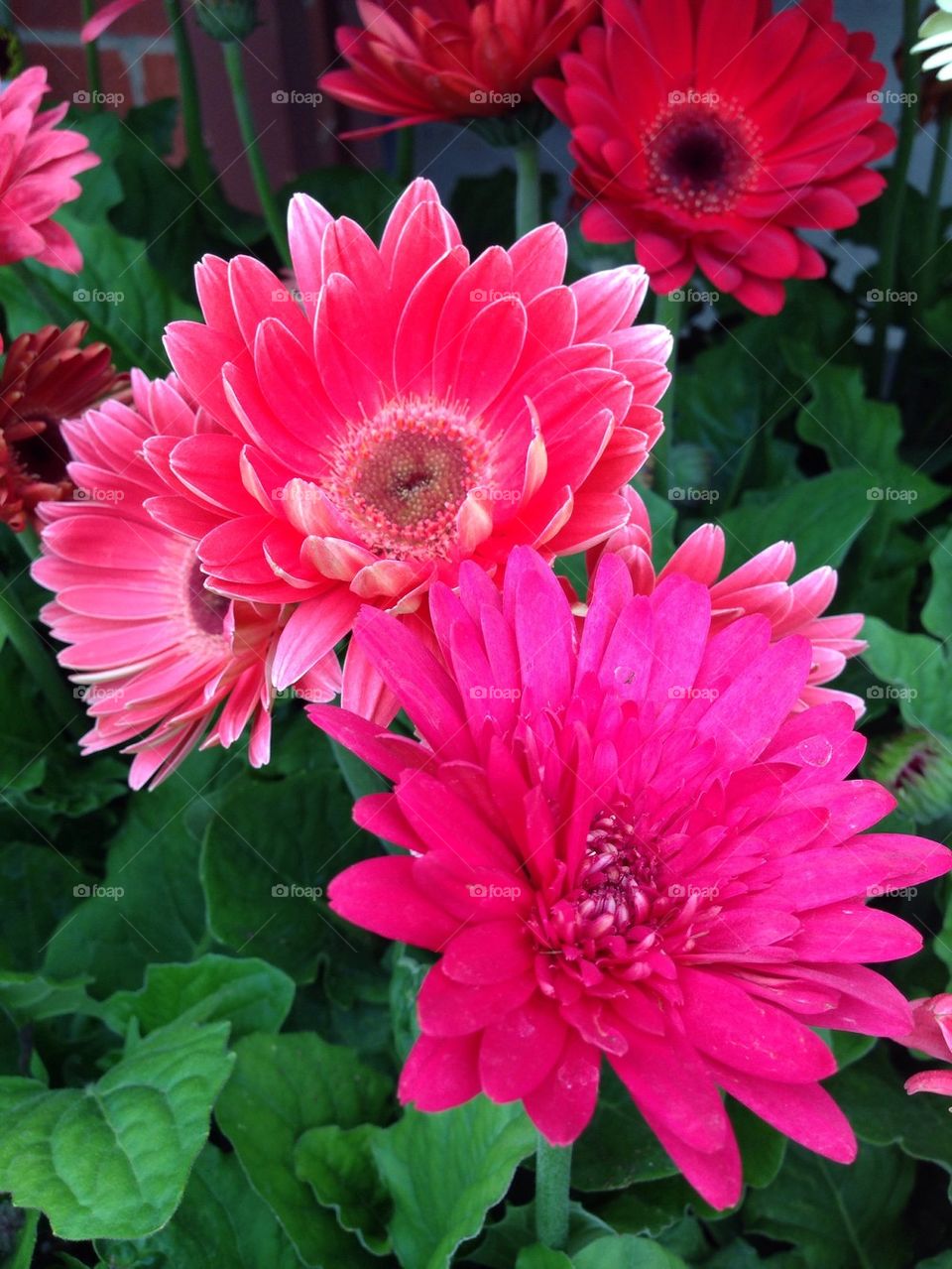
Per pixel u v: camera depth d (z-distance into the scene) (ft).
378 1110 0.91
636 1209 0.88
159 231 1.49
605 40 0.97
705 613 0.67
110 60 1.73
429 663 0.64
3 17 1.44
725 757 0.65
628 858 0.64
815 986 0.59
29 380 0.94
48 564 0.85
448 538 0.77
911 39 1.24
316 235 0.79
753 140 1.01
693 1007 0.59
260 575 0.70
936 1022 0.66
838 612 1.25
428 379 0.78
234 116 1.92
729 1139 0.55
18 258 0.91
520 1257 0.77
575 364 0.75
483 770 0.60
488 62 0.93
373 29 0.98
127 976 1.06
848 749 0.64
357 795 0.93
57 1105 0.80
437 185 2.11
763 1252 0.95
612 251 1.39
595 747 0.65
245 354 0.74
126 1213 0.70
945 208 1.56
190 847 1.11
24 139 0.89
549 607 0.65
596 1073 0.56
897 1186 0.94
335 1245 0.84
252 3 1.16
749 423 1.44
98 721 0.84
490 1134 0.78
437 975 0.55
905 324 1.49
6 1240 0.80
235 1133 0.85
